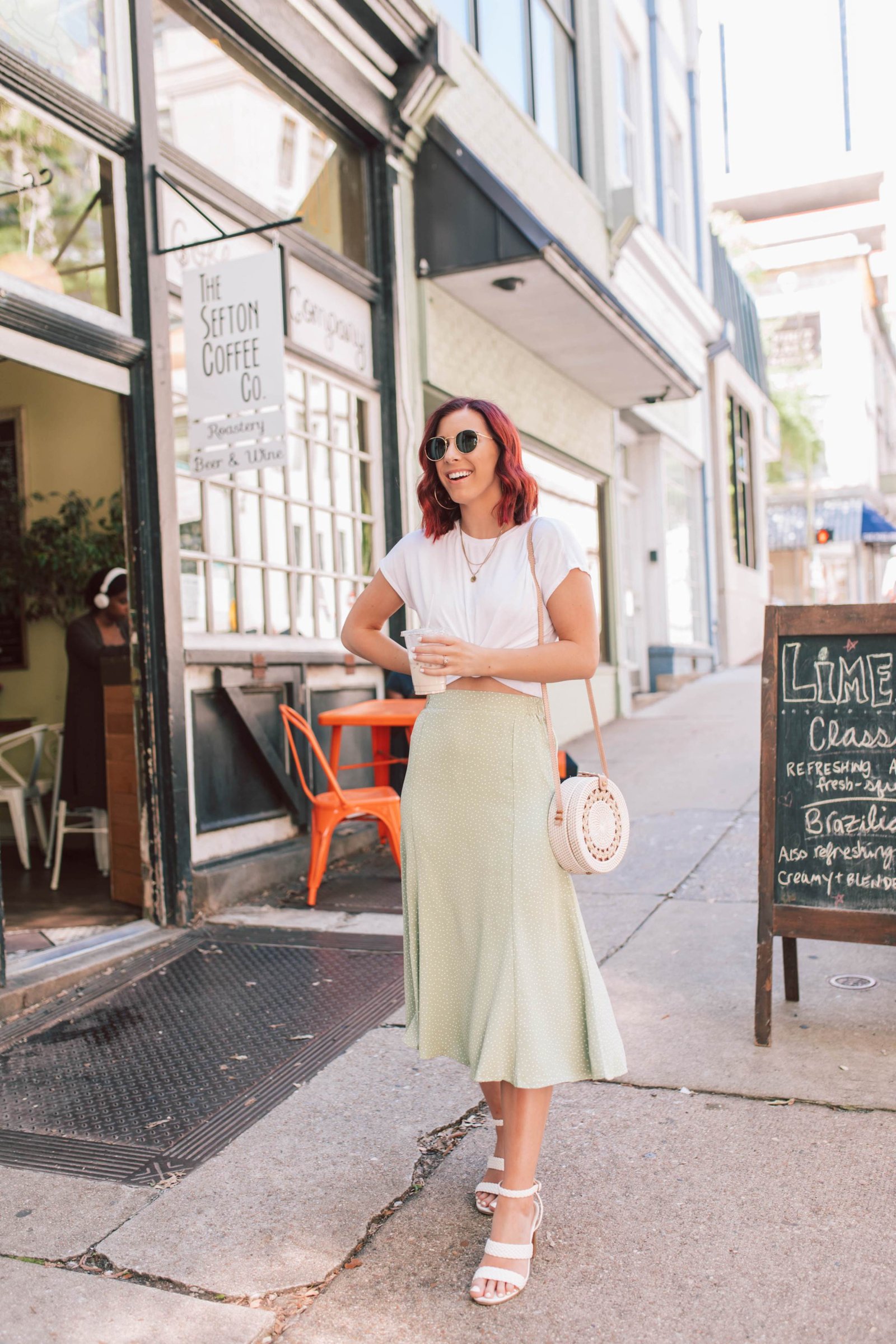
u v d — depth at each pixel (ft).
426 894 7.86
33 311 13.51
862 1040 10.80
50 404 23.41
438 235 22.91
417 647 7.16
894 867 10.67
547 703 7.80
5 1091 10.58
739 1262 7.33
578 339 28.02
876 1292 6.95
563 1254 7.52
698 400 48.65
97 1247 7.87
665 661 42.29
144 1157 9.21
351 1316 6.99
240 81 18.47
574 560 7.53
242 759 18.06
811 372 105.91
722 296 52.49
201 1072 10.88
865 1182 8.23
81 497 23.26
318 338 20.25
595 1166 8.67
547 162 28.66
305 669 19.45
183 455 16.92
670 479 44.55
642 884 17.07
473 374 25.62
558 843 7.49
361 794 17.44
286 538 19.54
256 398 15.12
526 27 28.89
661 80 40.55
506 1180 7.39
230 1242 7.87
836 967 13.07
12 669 23.76
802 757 11.12
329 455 20.85
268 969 13.84
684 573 46.50
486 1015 7.48
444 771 7.69
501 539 7.75
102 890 18.20
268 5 18.28
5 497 23.59
